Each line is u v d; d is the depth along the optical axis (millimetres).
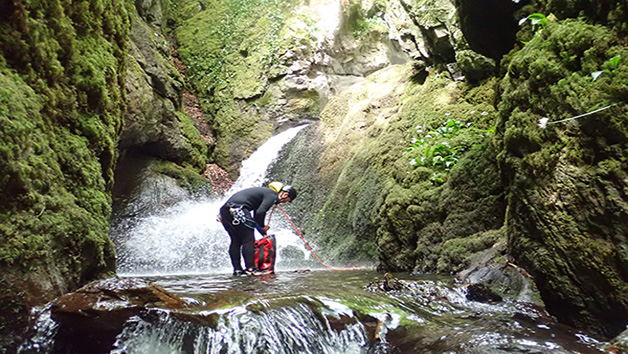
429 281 4133
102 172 4121
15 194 2732
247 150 11016
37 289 2750
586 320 3023
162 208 8805
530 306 3432
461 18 5379
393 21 12219
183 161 10039
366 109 9602
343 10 12023
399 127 8289
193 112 11516
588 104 2846
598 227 2838
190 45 12555
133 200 8617
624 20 2816
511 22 4824
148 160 9375
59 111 3488
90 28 4047
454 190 5266
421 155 6402
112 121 4219
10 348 2568
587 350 2545
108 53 4285
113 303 2645
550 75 3184
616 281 2756
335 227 8250
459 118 7406
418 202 5703
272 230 9008
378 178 7820
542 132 3232
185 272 7301
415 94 8953
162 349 2611
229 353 2598
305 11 12078
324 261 7867
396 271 5887
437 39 7996
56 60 3475
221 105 11695
